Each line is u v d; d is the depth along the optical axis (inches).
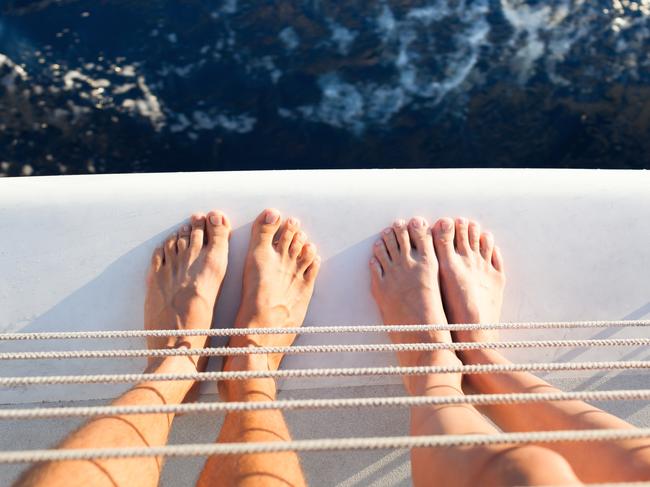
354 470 28.9
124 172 45.4
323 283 32.9
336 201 33.5
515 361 31.3
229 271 33.4
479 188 33.9
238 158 46.4
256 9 49.8
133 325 31.3
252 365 29.5
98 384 30.0
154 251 32.3
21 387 29.6
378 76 48.4
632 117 47.8
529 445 22.0
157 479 25.4
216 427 29.4
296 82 48.0
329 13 50.0
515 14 50.8
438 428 24.3
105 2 49.4
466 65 48.9
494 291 32.8
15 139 45.2
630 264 32.9
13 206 31.4
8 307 30.5
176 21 49.2
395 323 32.0
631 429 21.2
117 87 47.1
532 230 33.5
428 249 33.5
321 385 30.6
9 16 48.5
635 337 31.9
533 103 48.1
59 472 22.2
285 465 25.4
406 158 46.6
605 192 33.7
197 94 47.4
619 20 50.6
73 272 31.3
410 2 50.6
